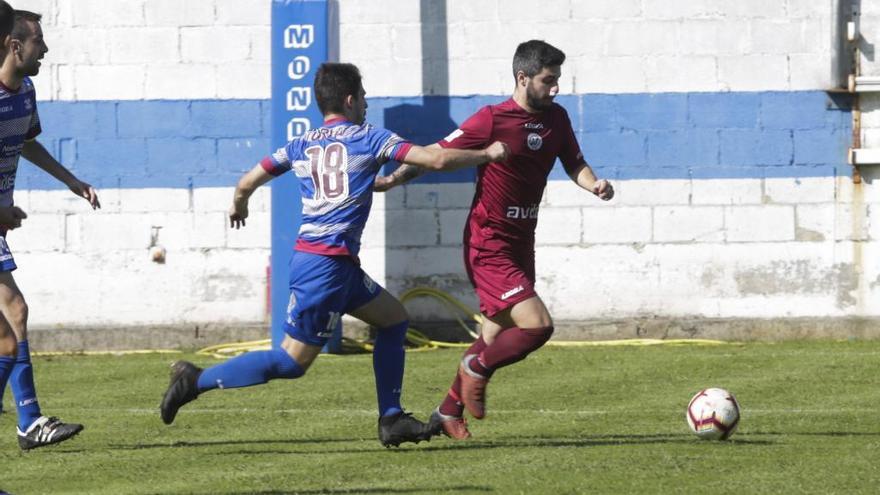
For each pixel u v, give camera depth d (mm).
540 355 39562
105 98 43250
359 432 25984
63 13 43125
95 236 43344
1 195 24094
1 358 21062
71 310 43406
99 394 32750
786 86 42969
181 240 43438
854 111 42875
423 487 19859
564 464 21734
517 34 43125
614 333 43188
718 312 43250
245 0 43125
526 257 24125
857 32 42656
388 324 23094
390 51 43125
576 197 43250
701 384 33031
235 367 22406
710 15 42969
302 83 39125
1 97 23406
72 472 21828
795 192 43094
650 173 43125
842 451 22875
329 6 39188
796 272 43094
